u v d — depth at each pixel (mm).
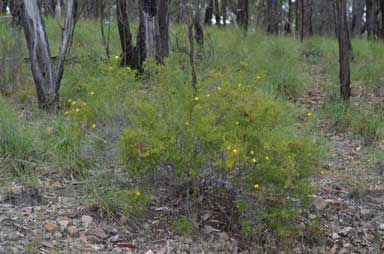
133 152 4266
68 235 4348
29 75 8766
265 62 9914
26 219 4477
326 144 6586
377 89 9625
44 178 5230
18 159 5355
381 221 5000
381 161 6309
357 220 5004
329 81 10289
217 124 4535
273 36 14570
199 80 5082
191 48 6227
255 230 4355
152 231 4535
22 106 7434
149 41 9195
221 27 15336
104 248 4273
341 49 8453
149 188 4652
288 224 4406
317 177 5746
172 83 5180
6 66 8148
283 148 4238
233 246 4441
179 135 4398
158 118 4473
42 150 5574
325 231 4801
